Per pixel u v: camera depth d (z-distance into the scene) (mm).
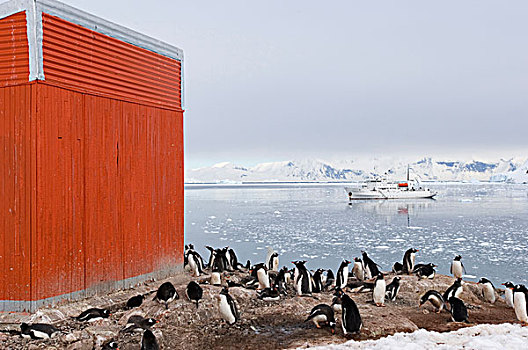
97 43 8398
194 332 7047
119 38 8898
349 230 33406
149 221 9531
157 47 9883
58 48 7617
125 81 9031
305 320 7637
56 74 7566
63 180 7688
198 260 10672
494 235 30016
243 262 20891
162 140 9969
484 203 62000
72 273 7816
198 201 72812
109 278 8539
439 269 19250
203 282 9781
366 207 56188
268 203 66125
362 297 9539
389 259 21641
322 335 6930
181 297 8031
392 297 9445
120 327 6969
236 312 7469
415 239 28453
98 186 8336
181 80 10648
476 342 6281
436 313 8727
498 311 9336
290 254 23188
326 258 22062
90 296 8148
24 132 7312
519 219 40250
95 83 8336
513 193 96812
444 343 6391
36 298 7250
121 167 8859
